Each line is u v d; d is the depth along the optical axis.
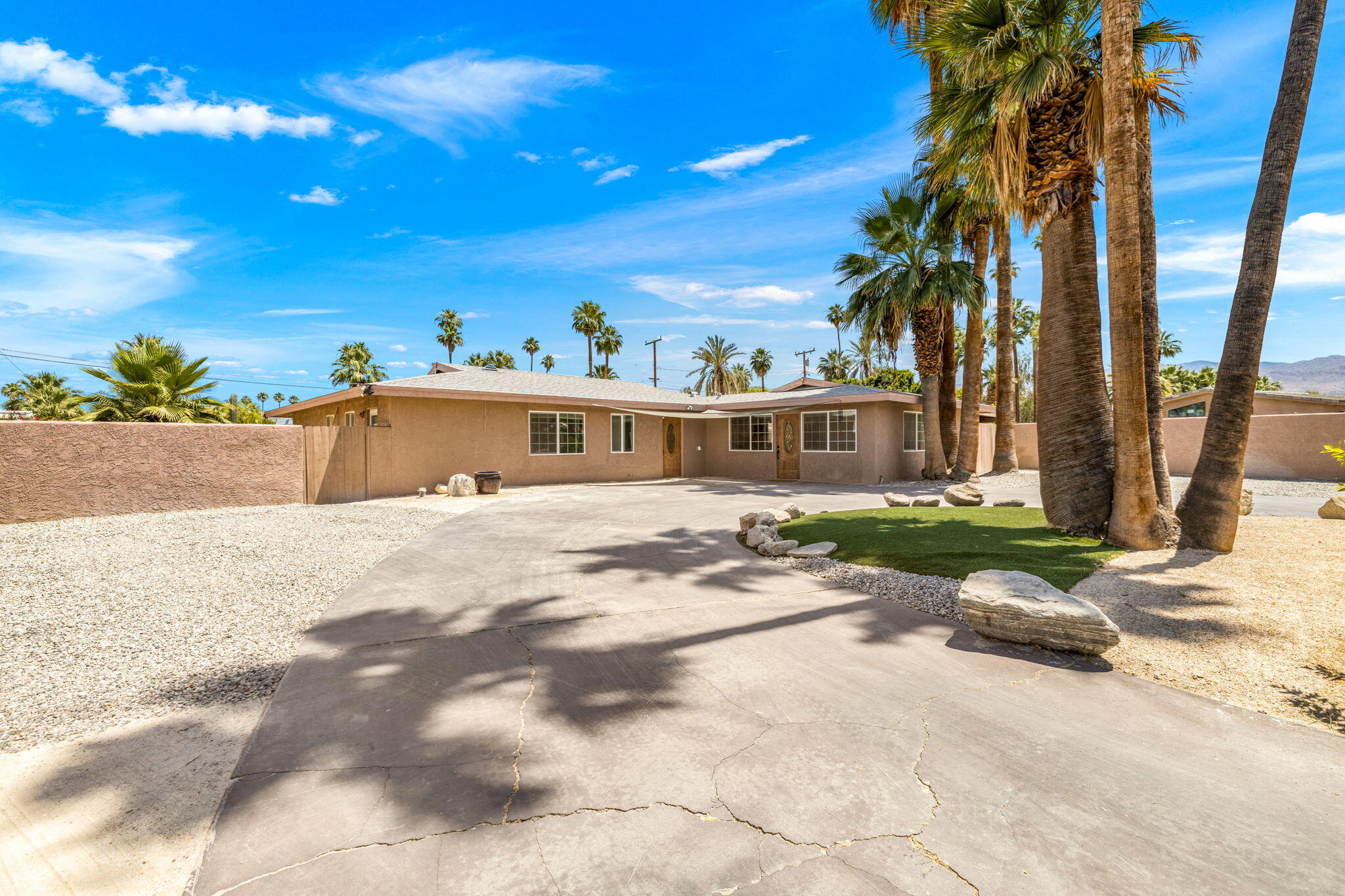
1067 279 7.62
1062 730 3.04
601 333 54.00
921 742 2.93
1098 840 2.21
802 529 8.82
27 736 3.04
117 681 3.73
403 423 14.12
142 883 2.04
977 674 3.77
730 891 1.97
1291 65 6.02
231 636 4.55
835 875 2.04
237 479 11.51
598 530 9.30
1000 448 19.84
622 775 2.66
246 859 2.15
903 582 5.88
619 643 4.37
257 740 3.00
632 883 2.01
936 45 8.71
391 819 2.37
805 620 4.87
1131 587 5.21
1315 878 1.99
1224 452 6.26
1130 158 6.32
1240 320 6.23
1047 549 6.69
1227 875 2.02
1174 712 3.22
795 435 18.88
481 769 2.72
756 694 3.51
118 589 5.69
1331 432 15.15
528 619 4.95
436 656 4.15
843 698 3.43
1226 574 5.41
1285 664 3.67
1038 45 7.88
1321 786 2.53
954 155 9.77
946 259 16.69
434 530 9.36
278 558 7.13
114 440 10.07
